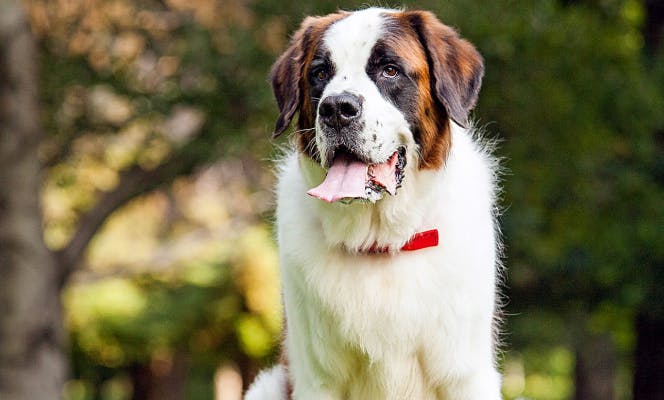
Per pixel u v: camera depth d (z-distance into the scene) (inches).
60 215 800.9
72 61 644.7
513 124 621.6
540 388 1451.8
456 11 577.0
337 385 256.4
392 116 239.8
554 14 614.9
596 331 824.9
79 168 704.4
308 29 258.2
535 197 629.3
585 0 677.3
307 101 252.1
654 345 668.1
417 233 246.4
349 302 245.4
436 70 247.1
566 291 705.0
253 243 944.3
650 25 679.7
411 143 244.2
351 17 249.4
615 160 674.2
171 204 892.0
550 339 1063.6
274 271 943.7
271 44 627.8
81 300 943.7
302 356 254.7
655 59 671.8
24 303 599.5
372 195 235.5
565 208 661.3
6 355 598.9
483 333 251.1
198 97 629.3
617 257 650.2
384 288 245.1
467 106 252.2
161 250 925.2
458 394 253.4
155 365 1109.7
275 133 255.8
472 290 246.4
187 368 1173.1
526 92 605.3
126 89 639.1
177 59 644.1
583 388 1108.5
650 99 639.1
